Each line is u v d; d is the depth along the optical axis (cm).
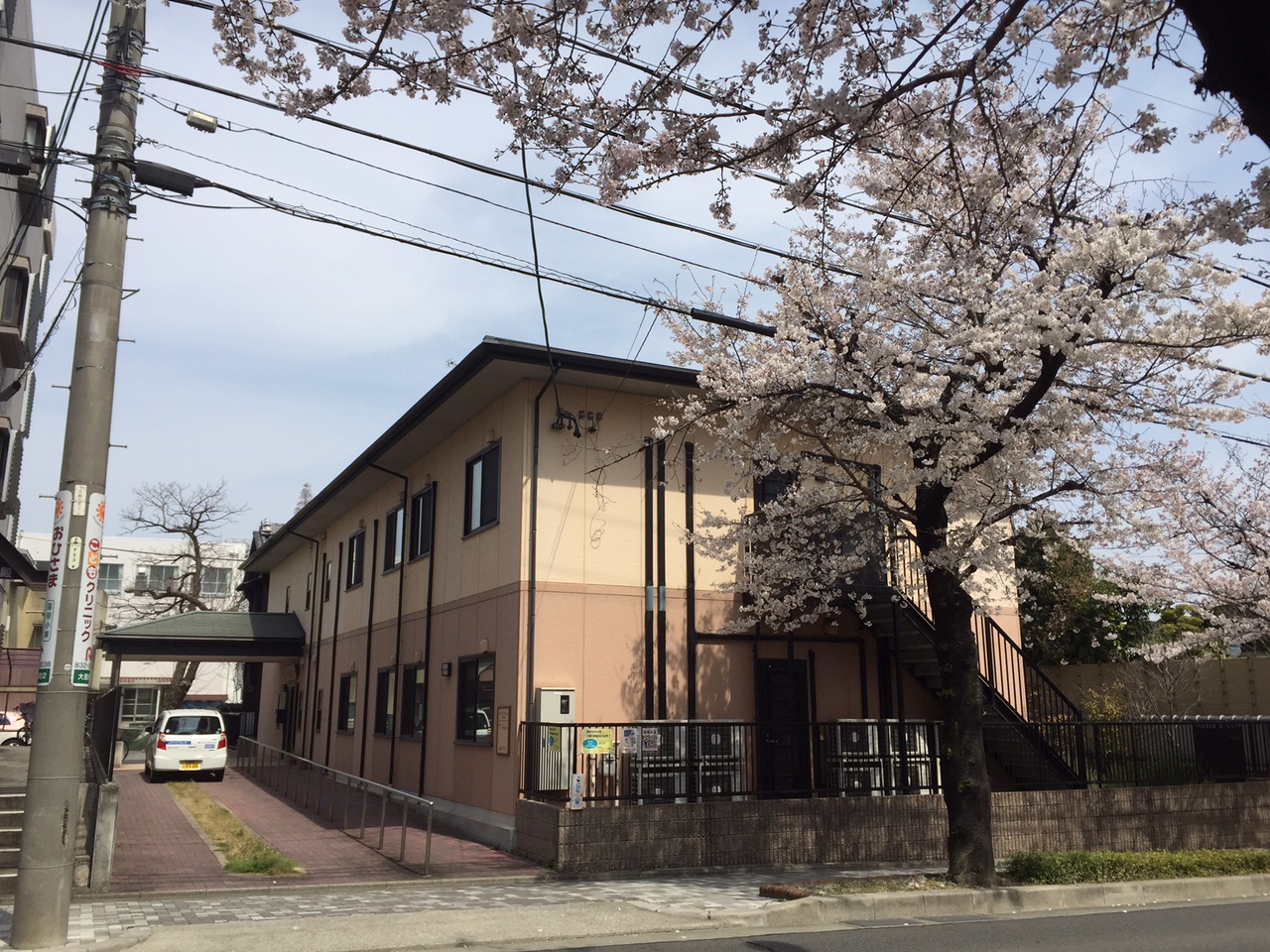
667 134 597
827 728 1391
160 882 1051
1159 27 514
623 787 1277
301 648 2889
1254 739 1619
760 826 1257
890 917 951
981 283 1099
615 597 1452
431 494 1872
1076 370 1153
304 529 2808
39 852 751
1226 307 1038
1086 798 1411
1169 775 1482
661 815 1216
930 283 1166
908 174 1004
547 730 1305
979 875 1043
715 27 552
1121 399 1152
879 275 1170
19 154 916
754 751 1340
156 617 4188
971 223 840
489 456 1585
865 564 1369
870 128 707
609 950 784
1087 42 539
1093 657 2286
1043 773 1486
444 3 542
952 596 1112
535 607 1400
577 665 1409
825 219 802
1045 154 944
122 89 883
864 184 1038
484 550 1555
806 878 1168
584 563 1443
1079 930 882
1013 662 1694
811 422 1290
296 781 1919
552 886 1101
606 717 1409
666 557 1496
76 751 782
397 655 1956
